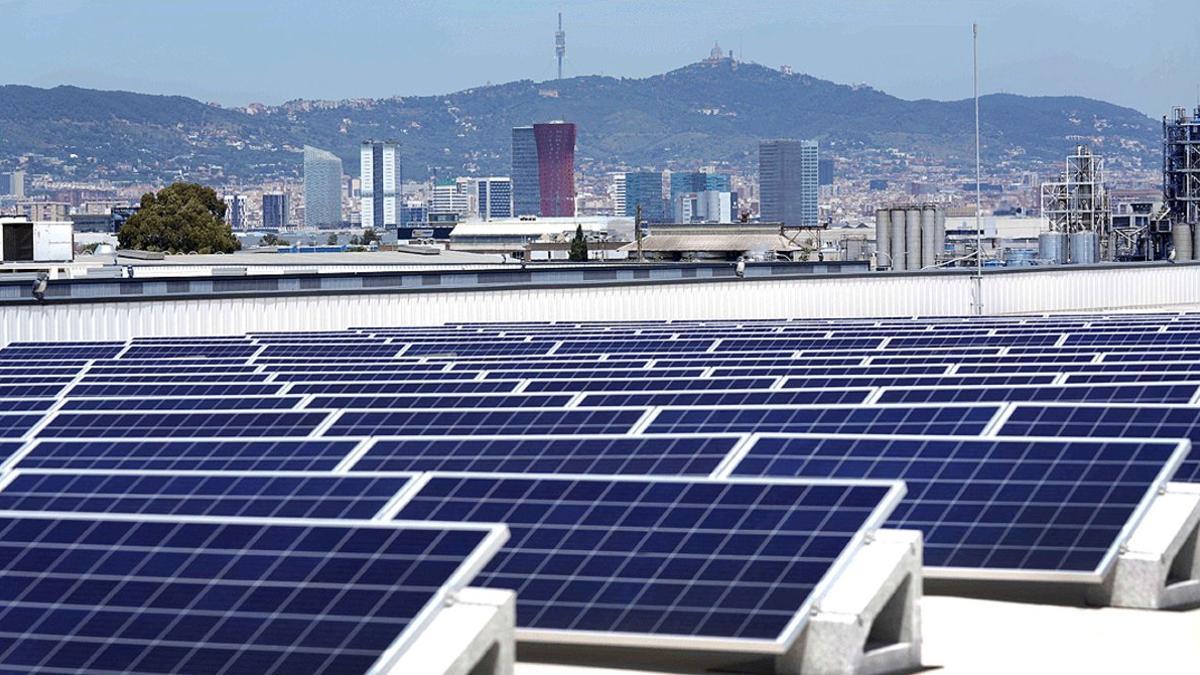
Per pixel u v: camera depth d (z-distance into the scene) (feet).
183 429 92.02
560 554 53.42
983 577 58.80
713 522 53.06
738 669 53.67
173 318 187.01
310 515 57.36
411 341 147.54
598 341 146.10
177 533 48.57
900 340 147.13
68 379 129.39
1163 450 61.72
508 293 213.87
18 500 60.95
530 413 83.92
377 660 41.70
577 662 55.57
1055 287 262.67
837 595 50.93
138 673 42.39
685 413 81.51
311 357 142.61
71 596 46.11
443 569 44.86
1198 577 62.69
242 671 42.01
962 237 603.67
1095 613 60.80
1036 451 63.41
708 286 229.04
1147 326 153.38
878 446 64.95
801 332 159.63
